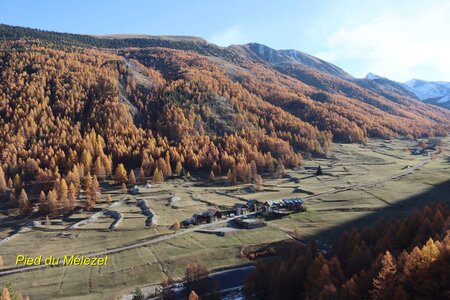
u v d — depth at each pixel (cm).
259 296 8081
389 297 6166
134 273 10031
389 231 9294
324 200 16712
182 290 8706
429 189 17412
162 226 13800
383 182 19512
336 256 8319
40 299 8938
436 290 5991
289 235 12369
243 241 11956
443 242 7156
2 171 18050
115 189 19012
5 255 11850
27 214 16088
